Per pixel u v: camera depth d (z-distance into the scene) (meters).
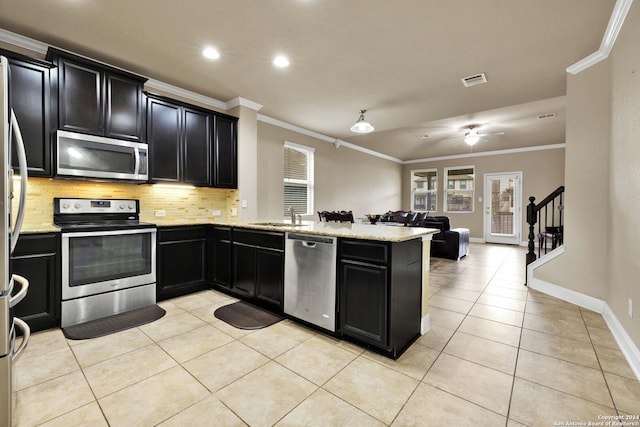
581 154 3.05
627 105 2.21
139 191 3.53
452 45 2.69
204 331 2.47
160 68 3.19
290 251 2.69
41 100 2.56
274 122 5.12
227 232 3.38
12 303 1.25
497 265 5.20
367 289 2.16
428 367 1.96
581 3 2.12
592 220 2.96
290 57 2.94
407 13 2.25
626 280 2.21
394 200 9.31
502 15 2.26
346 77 3.38
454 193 9.00
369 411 1.54
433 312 2.95
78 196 3.06
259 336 2.40
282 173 5.34
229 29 2.48
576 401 1.61
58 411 1.52
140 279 2.98
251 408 1.56
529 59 2.93
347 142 7.17
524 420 1.47
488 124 6.16
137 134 3.14
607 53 2.70
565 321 2.70
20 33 2.54
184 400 1.62
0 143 1.20
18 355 1.26
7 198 1.22
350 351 2.17
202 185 3.76
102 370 1.89
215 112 3.88
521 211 7.93
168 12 2.27
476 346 2.25
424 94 3.86
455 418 1.49
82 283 2.62
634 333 2.02
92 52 2.86
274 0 2.13
